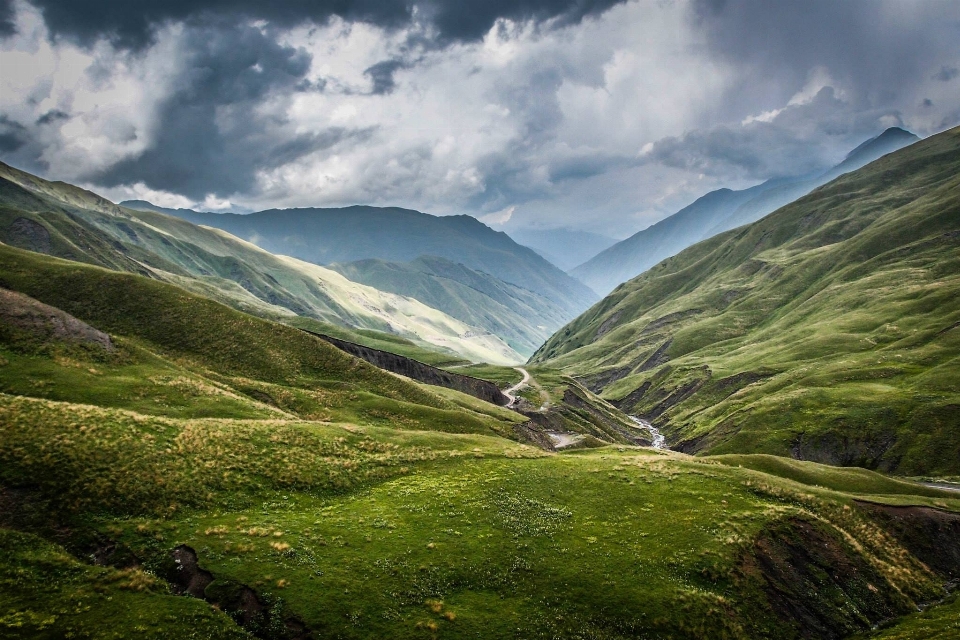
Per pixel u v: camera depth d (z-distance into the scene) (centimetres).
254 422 5781
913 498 6444
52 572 2980
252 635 2920
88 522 3531
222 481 4425
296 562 3553
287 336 10100
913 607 4484
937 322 16688
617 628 3484
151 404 6000
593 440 11619
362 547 3916
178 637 2733
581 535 4509
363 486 5050
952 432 11050
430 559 3878
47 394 5578
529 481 5544
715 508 5084
